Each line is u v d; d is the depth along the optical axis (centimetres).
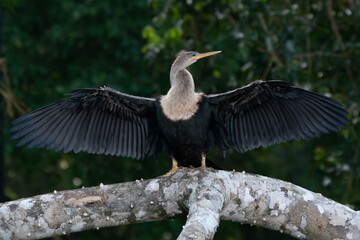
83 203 683
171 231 1677
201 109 823
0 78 1398
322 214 680
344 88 1237
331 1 1209
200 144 831
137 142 852
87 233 1684
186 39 1317
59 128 809
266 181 691
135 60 1587
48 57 1712
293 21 1187
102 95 825
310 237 690
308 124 805
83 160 1634
